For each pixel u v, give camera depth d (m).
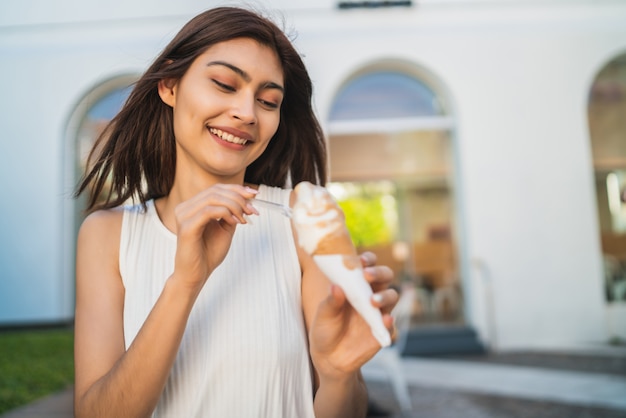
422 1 7.11
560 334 6.89
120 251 1.19
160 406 1.08
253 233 1.24
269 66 1.15
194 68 1.14
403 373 5.75
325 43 7.09
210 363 1.09
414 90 7.64
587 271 6.96
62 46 7.17
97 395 0.96
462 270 7.32
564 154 7.06
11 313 6.98
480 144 7.05
